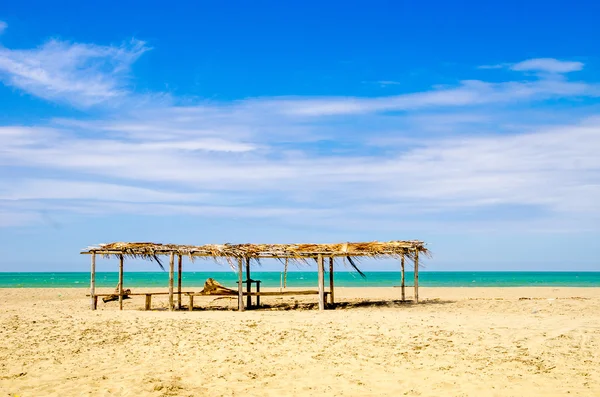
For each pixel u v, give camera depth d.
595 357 10.34
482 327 13.77
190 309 20.70
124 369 9.60
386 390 8.34
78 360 10.30
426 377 9.02
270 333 13.10
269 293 20.72
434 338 12.27
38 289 40.00
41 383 8.66
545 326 13.94
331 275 22.66
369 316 16.62
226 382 8.83
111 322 15.07
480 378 8.91
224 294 20.77
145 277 99.50
